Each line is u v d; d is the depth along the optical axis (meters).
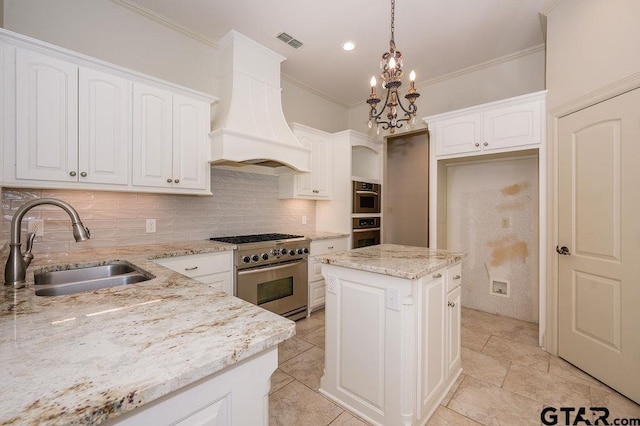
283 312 2.93
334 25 2.58
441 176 3.43
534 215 3.07
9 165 1.64
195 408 0.63
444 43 2.85
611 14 1.86
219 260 2.42
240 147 2.50
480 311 3.39
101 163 1.95
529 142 2.52
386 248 2.29
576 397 1.81
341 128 4.44
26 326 0.77
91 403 0.48
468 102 3.39
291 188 3.40
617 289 1.85
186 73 2.67
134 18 2.38
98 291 1.09
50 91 1.76
